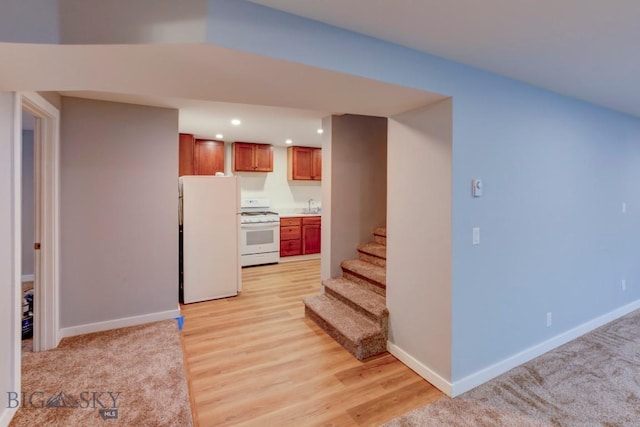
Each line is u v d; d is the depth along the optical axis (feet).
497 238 7.44
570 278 9.21
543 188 8.33
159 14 4.04
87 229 9.33
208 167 17.54
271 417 6.17
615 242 10.64
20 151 6.10
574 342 9.22
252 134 15.96
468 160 6.86
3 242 5.63
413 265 7.72
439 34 5.42
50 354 8.16
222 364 8.05
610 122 10.15
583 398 6.70
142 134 10.00
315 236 20.54
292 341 9.31
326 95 6.36
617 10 4.66
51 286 8.42
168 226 10.49
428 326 7.33
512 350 7.91
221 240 13.06
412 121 7.59
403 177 7.95
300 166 20.36
